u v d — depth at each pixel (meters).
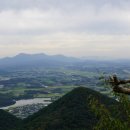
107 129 15.40
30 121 111.81
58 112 100.00
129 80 10.45
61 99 108.12
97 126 15.61
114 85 10.59
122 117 15.62
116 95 15.13
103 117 15.48
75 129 84.50
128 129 15.20
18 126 112.56
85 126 83.12
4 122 123.06
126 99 15.25
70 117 90.81
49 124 91.38
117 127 15.13
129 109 15.27
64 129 87.25
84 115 90.06
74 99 103.12
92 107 16.00
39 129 91.38
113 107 16.06
